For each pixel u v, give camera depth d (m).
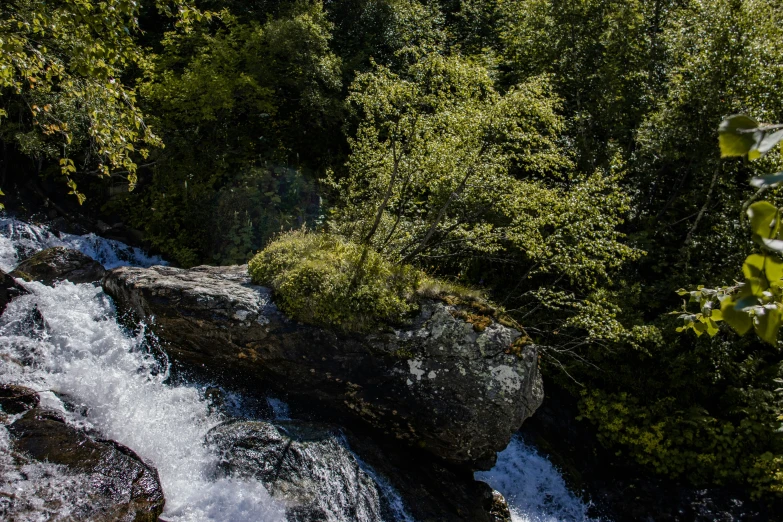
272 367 7.17
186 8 5.75
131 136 6.16
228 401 7.26
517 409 6.81
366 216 8.93
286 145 13.78
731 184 10.49
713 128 10.26
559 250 8.77
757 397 9.05
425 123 7.88
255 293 7.33
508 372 6.77
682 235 11.58
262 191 12.32
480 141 8.16
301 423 6.77
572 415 9.78
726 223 10.11
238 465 6.00
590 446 9.44
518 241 8.52
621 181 11.90
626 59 12.66
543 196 8.23
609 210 9.11
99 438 5.89
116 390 6.80
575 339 9.75
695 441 9.00
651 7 12.95
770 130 1.04
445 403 6.76
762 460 8.52
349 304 6.92
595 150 12.21
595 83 12.77
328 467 6.30
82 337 7.46
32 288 8.17
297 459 6.19
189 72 12.20
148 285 7.49
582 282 9.95
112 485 5.25
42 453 5.38
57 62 5.91
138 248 12.45
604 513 8.63
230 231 11.69
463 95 8.02
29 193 12.65
